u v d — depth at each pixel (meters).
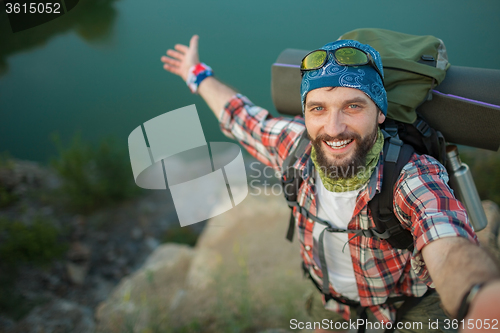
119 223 5.04
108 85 7.28
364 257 1.24
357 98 1.02
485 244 1.92
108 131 6.35
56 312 3.06
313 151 1.19
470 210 1.35
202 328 2.31
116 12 8.90
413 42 1.41
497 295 0.62
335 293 1.44
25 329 2.93
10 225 4.46
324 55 1.05
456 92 1.25
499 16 6.64
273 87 1.62
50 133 6.56
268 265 2.77
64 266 4.14
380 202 1.10
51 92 7.33
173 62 1.85
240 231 3.21
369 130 1.05
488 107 1.19
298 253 2.88
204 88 1.74
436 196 0.98
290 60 1.60
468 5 7.11
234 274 2.70
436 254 0.86
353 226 1.20
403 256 1.22
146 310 2.56
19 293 3.64
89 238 4.75
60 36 8.58
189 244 4.59
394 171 1.09
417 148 1.23
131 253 4.55
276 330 2.13
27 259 4.05
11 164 5.95
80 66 7.91
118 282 4.08
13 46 8.48
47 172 6.04
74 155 5.38
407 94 1.21
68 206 5.27
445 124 1.27
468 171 1.35
